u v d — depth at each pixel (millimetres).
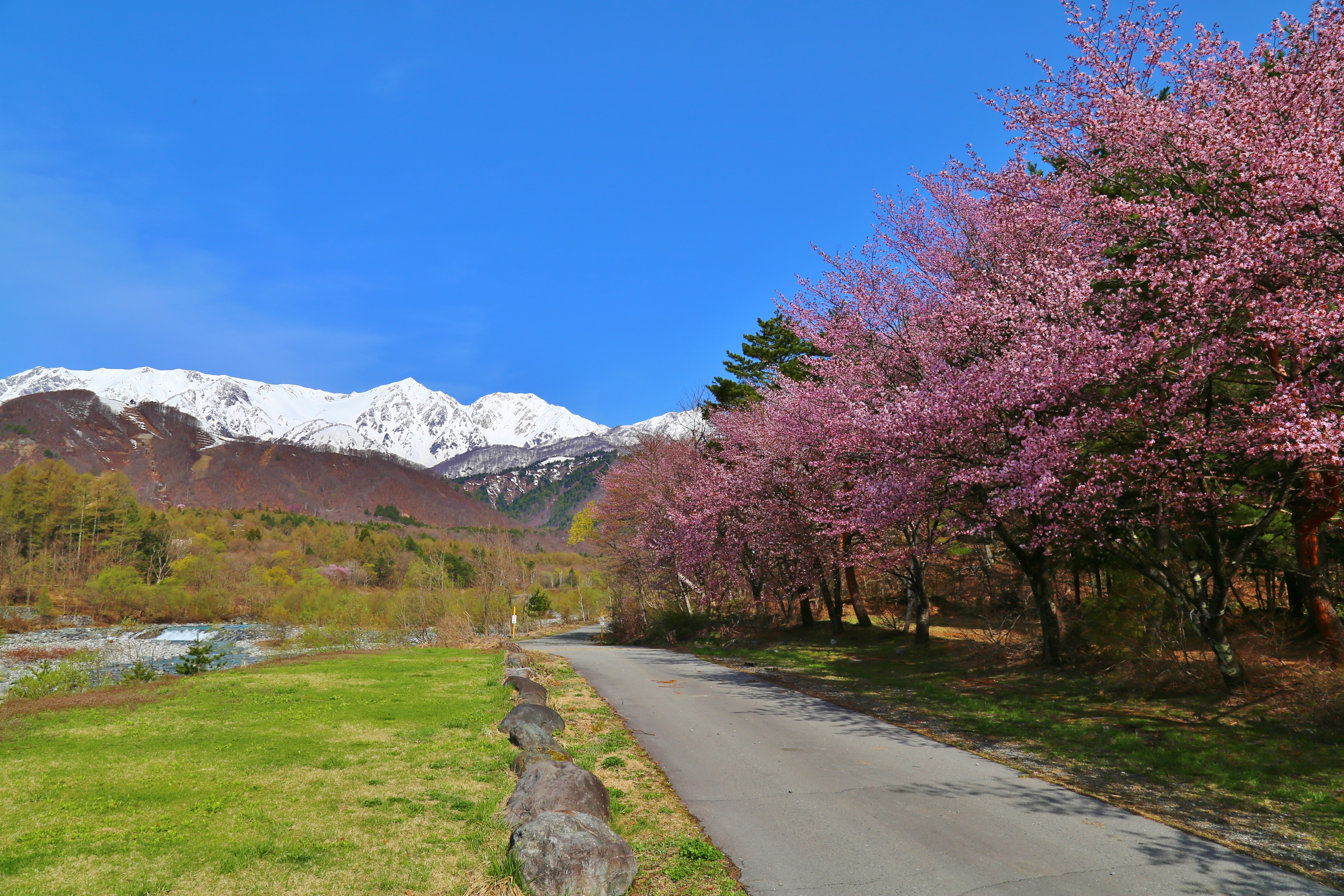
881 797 7695
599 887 5191
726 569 29484
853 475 17203
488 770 8258
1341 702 9367
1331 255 9570
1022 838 6445
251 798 7195
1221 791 7609
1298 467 9781
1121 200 10961
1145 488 10914
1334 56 10039
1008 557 21812
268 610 57062
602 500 45438
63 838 5992
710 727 11258
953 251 17281
